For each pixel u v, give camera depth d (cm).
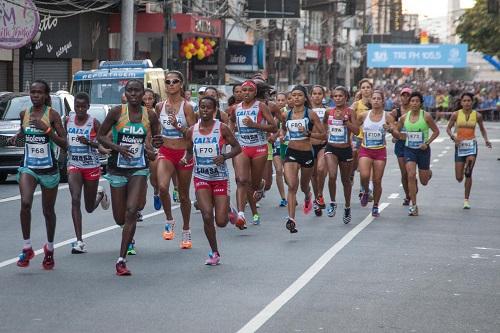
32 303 1894
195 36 9394
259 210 3506
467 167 3628
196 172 2341
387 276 2233
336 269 2311
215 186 2342
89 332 1667
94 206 2583
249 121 2884
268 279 2169
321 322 1761
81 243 2502
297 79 14412
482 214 3497
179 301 1925
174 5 9381
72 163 2517
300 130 2891
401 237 2870
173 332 1673
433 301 1966
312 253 2541
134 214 2203
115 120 2227
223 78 9756
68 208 3503
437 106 13962
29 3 5178
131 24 6341
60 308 1852
